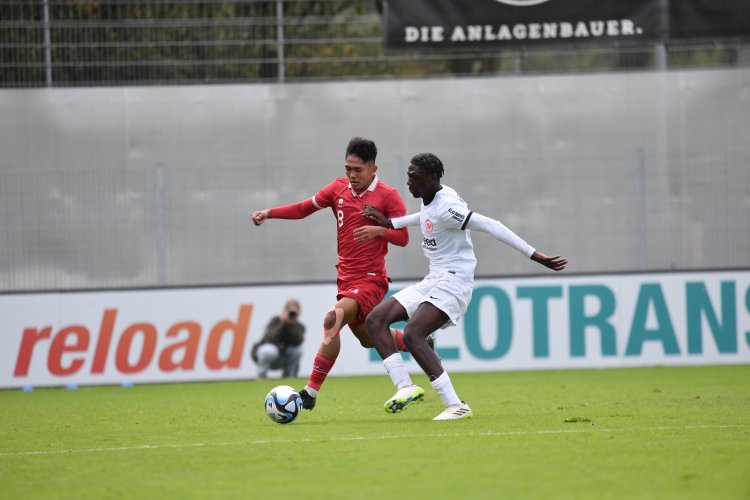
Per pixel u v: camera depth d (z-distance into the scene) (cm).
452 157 6400
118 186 6075
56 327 5628
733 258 6106
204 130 6438
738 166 6100
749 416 3155
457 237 3006
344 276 3197
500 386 4797
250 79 6525
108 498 1920
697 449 2356
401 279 5756
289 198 6159
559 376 5350
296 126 6444
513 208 6269
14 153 6397
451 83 6438
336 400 4181
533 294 5712
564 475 2025
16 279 6028
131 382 5622
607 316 5712
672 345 5712
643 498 1805
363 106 6444
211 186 6106
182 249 6088
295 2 6669
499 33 6512
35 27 6350
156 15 6506
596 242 6172
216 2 6525
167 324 5656
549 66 6919
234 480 2059
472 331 5712
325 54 6581
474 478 2005
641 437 2586
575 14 6525
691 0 6512
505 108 6425
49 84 6450
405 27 6475
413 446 2458
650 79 6469
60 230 6047
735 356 5706
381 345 3020
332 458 2302
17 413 4066
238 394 4766
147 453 2517
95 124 6425
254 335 5669
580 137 6444
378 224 3105
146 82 6488
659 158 6147
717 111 6469
